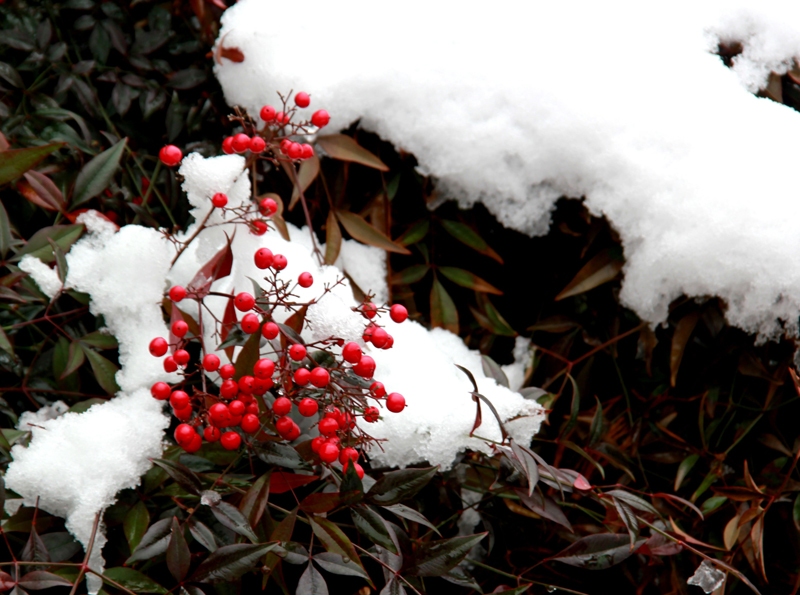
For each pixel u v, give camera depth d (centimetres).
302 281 134
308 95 139
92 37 146
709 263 140
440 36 143
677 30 144
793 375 140
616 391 147
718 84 143
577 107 142
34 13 145
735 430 145
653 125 141
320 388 132
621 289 143
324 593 131
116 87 145
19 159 134
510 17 144
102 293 138
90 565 133
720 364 145
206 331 139
